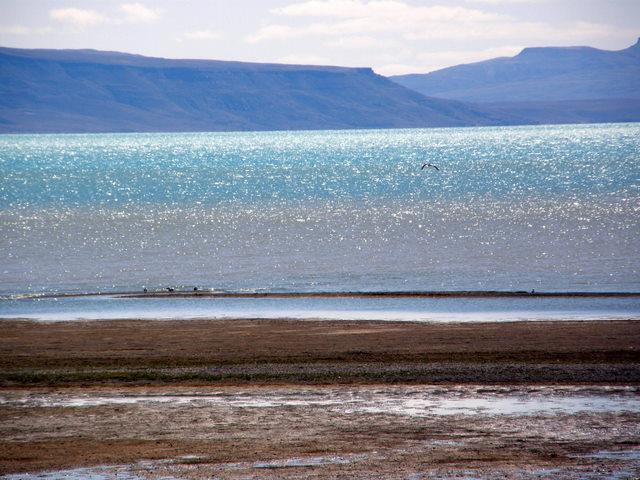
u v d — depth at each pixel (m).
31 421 74.62
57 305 142.75
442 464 62.47
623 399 79.31
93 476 60.88
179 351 102.25
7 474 61.53
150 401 80.56
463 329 114.38
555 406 77.31
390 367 92.81
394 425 72.31
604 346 101.94
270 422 73.62
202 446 67.31
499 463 62.66
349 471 61.12
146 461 63.84
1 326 121.50
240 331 115.31
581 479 59.38
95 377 89.69
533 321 121.06
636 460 63.28
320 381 87.62
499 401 79.19
